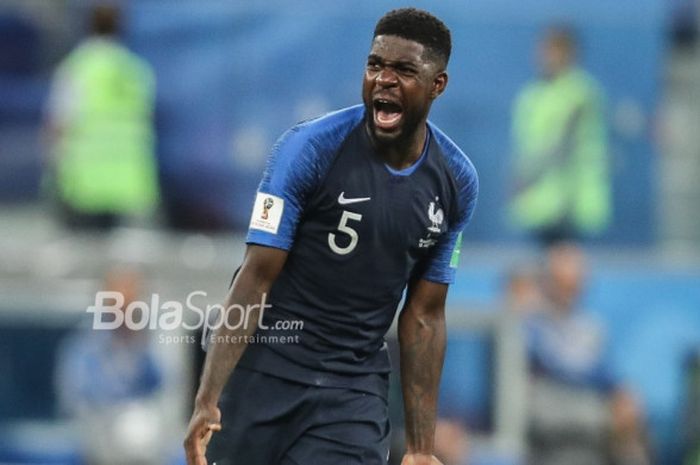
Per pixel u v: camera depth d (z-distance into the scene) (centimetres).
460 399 4078
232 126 4716
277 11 4712
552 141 4712
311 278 2123
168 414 3897
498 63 4778
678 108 5234
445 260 2186
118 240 4631
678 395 4544
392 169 2081
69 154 4659
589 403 4194
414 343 2217
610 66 4931
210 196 4716
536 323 4216
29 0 5169
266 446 2175
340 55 4706
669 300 4566
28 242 4641
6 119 4912
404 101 2025
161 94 4731
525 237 4738
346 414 2158
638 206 4897
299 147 2069
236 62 4719
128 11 4731
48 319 4047
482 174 4753
